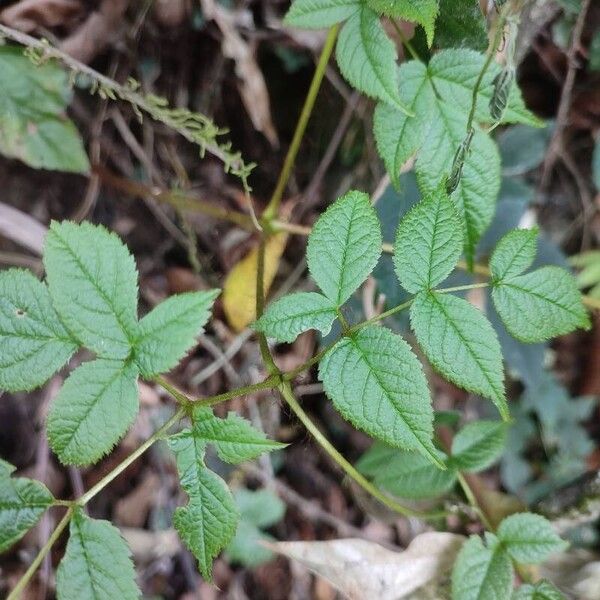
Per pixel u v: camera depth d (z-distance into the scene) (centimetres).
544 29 80
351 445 83
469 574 65
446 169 62
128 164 79
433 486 68
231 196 80
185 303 55
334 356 56
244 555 78
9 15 71
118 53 76
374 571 69
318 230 56
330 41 69
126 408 55
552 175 93
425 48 65
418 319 56
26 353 55
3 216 73
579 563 76
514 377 89
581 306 58
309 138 81
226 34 76
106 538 55
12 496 54
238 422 55
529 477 88
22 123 70
